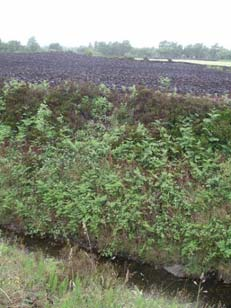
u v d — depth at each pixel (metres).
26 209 10.40
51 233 9.92
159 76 21.88
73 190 10.17
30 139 11.92
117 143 10.82
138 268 8.75
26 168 11.11
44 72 21.56
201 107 10.85
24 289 5.68
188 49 66.19
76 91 12.67
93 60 37.19
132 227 9.25
